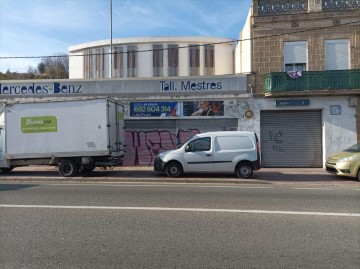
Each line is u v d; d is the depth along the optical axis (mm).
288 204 8719
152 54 47688
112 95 20188
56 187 11688
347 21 19062
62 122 14812
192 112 19906
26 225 6703
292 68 19531
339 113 19094
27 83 20438
